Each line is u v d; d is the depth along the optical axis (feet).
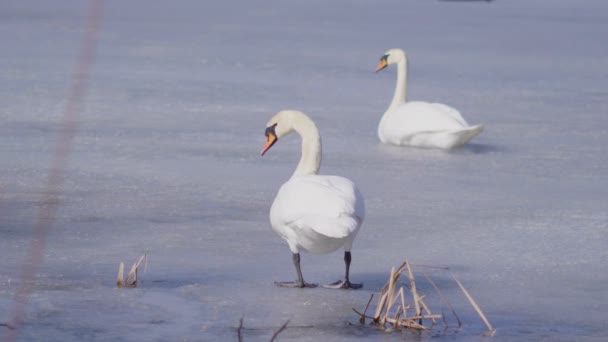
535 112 74.13
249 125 64.44
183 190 44.42
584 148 58.85
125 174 47.44
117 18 167.02
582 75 101.40
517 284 31.35
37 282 29.91
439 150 57.47
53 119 63.21
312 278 31.58
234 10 203.00
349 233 26.45
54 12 168.35
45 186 44.09
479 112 74.18
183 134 59.93
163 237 36.27
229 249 34.94
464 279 31.83
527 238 37.47
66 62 97.09
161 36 134.10
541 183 48.55
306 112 71.61
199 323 26.50
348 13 205.36
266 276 31.55
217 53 114.11
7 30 131.64
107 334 25.26
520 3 278.26
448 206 42.83
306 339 25.35
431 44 136.15
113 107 70.03
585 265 33.81
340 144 58.75
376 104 77.66
